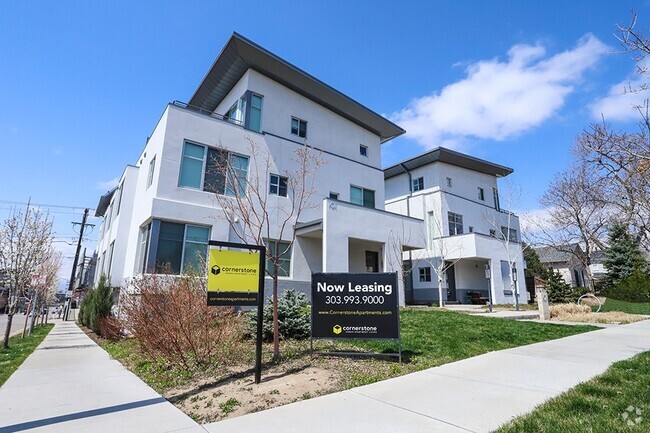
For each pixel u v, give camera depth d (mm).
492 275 22016
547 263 40469
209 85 17969
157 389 5656
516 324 10867
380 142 22281
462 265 23516
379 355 7047
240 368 6438
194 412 4430
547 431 3359
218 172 13758
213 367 6590
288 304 9242
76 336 15008
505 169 28938
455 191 26625
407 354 7145
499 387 4984
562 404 4133
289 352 7434
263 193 14836
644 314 17031
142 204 13766
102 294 14828
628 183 8352
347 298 7027
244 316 9219
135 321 7625
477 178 28547
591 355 7008
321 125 18875
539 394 4625
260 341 5617
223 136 14266
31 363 8227
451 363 6516
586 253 29141
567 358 6750
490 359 6762
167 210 12164
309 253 16031
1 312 38281
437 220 23609
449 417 3895
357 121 20688
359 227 15320
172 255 12172
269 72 16859
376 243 17016
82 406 4711
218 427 3809
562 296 22344
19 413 4445
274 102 17016
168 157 12688
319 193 17047
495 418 3828
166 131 12828
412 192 27531
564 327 10961
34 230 12758
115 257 15539
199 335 6953
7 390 5617
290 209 15703
